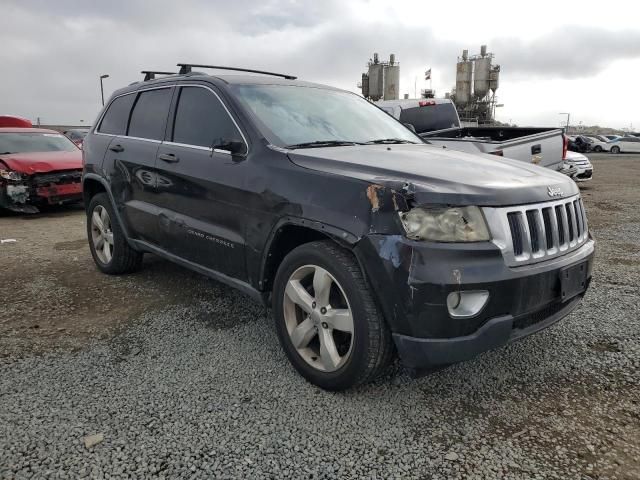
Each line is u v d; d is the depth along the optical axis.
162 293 4.69
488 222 2.57
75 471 2.28
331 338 2.91
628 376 3.13
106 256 5.23
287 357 3.21
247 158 3.37
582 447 2.46
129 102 4.94
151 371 3.20
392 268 2.51
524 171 3.21
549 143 7.46
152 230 4.32
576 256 3.02
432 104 10.19
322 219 2.80
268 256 3.19
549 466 2.33
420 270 2.47
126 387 3.00
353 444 2.49
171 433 2.56
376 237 2.57
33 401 2.84
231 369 3.23
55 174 9.29
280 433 2.57
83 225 8.42
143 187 4.37
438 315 2.48
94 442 2.47
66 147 10.77
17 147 10.05
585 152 43.72
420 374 2.67
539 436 2.55
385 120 4.48
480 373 3.19
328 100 4.26
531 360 3.35
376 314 2.66
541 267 2.73
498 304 2.56
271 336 3.73
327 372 2.91
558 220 2.98
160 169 4.12
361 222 2.63
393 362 2.94
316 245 2.89
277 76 4.65
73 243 6.91
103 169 4.93
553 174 3.34
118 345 3.58
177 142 4.08
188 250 3.93
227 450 2.44
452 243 2.50
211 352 3.47
